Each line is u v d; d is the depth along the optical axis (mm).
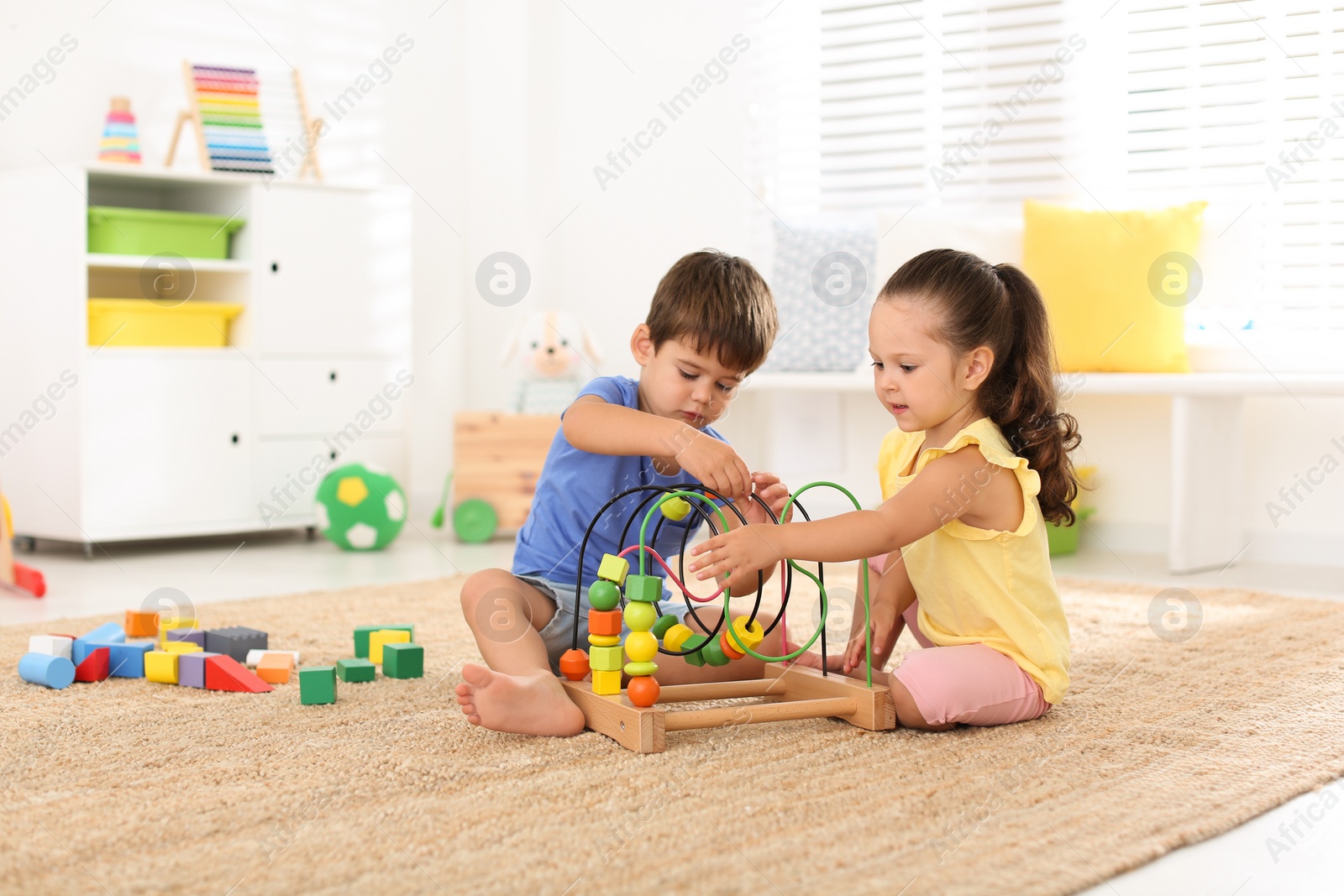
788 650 1335
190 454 2588
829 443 3006
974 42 2939
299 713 1206
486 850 813
